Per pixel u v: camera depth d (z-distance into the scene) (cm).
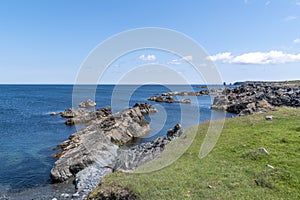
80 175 1484
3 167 1797
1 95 10050
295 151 1166
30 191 1382
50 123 3662
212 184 932
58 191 1352
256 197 817
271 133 1489
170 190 905
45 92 12538
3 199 1287
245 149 1282
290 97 3684
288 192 840
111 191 970
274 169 991
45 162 1903
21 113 4794
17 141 2578
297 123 1658
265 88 6169
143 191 915
